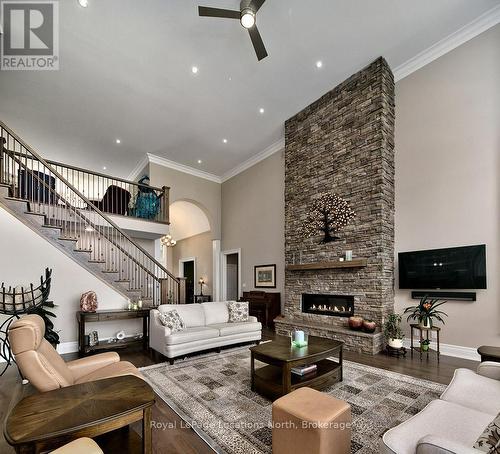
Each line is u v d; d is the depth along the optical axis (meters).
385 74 4.81
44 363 2.04
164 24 3.92
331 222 5.42
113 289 5.22
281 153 7.29
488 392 1.84
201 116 6.23
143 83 5.14
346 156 5.23
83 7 3.67
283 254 7.02
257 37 3.38
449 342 4.20
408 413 2.52
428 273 4.39
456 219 4.23
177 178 8.56
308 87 5.41
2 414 2.58
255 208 8.02
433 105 4.57
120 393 1.90
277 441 1.79
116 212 6.77
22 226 4.45
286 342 3.43
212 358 4.14
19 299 4.02
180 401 2.78
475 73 4.16
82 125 6.54
